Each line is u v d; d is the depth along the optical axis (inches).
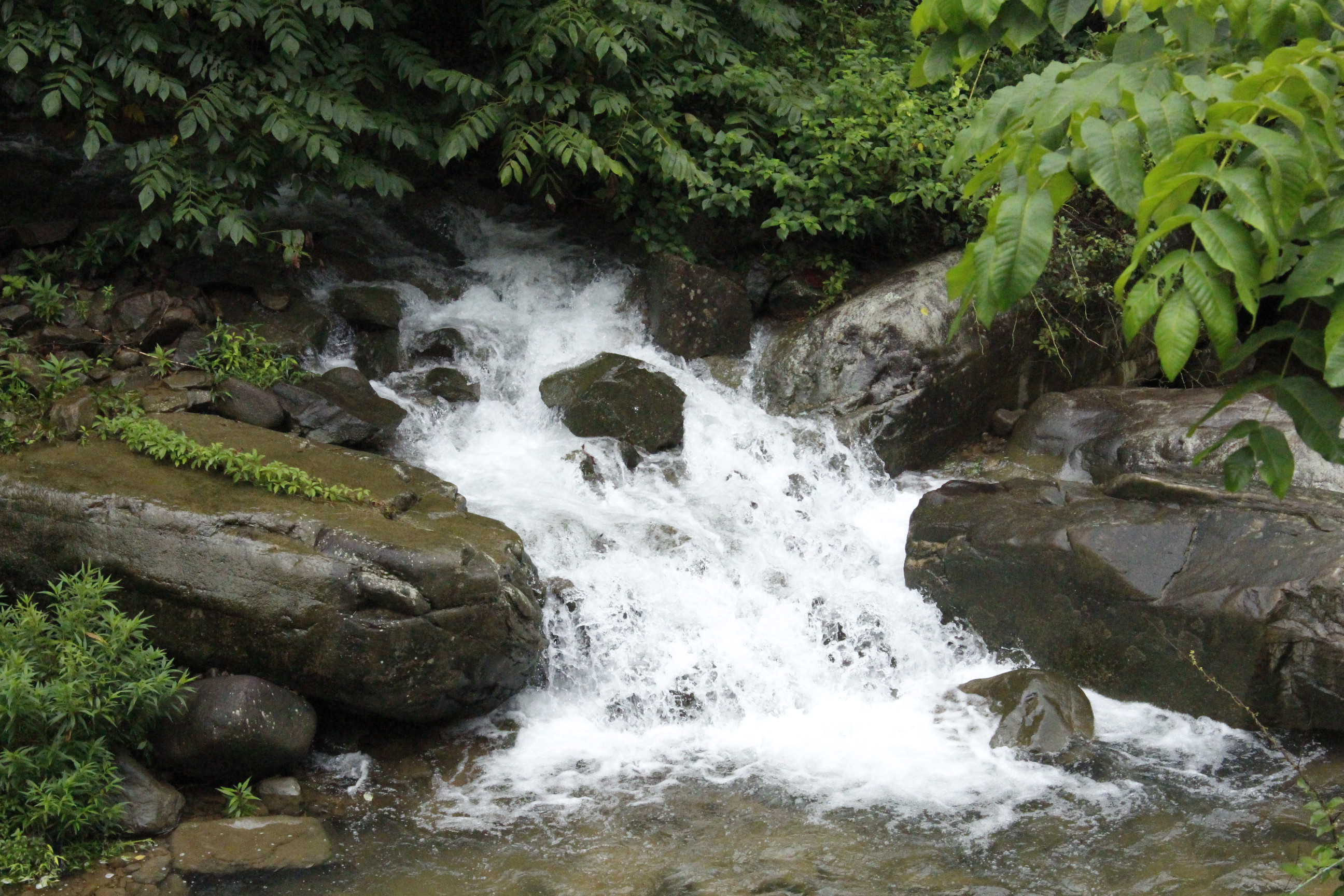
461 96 346.9
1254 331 102.5
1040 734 229.5
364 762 222.8
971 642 270.8
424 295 358.3
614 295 373.4
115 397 264.8
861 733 239.5
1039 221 88.5
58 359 272.7
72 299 304.7
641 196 379.9
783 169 367.9
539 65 339.0
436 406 319.9
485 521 247.3
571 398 320.2
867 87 381.4
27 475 230.1
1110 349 376.8
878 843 197.9
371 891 182.2
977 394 342.6
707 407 334.6
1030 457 327.6
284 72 308.0
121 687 195.2
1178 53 103.3
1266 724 233.1
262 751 204.1
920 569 279.0
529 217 404.8
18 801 186.4
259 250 344.5
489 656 223.8
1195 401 315.3
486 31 351.3
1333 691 223.6
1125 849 194.9
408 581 216.1
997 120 102.1
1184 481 266.4
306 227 366.3
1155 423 307.4
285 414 283.0
